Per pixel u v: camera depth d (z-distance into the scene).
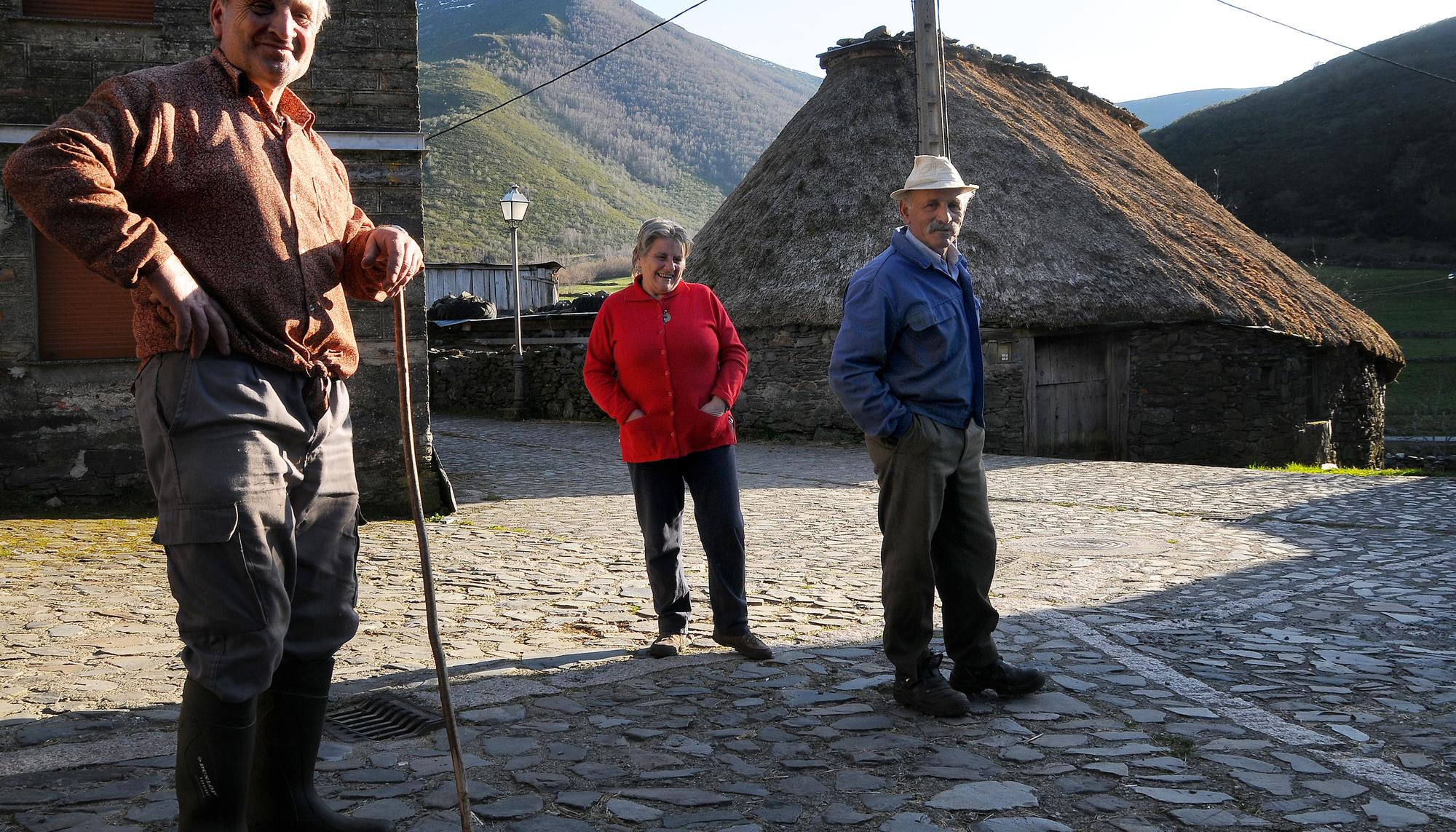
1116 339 17.39
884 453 3.72
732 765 3.23
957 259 3.85
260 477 2.14
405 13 9.19
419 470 9.22
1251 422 17.89
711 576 4.61
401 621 5.26
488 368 23.16
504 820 2.80
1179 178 25.17
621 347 4.55
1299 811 2.85
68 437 8.90
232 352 2.15
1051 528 8.68
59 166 1.93
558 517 9.22
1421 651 4.69
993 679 3.90
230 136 2.19
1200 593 6.06
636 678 4.21
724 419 4.57
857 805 2.91
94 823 2.75
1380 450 22.83
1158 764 3.21
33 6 8.72
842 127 19.84
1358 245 76.38
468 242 119.69
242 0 2.24
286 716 2.38
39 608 5.47
